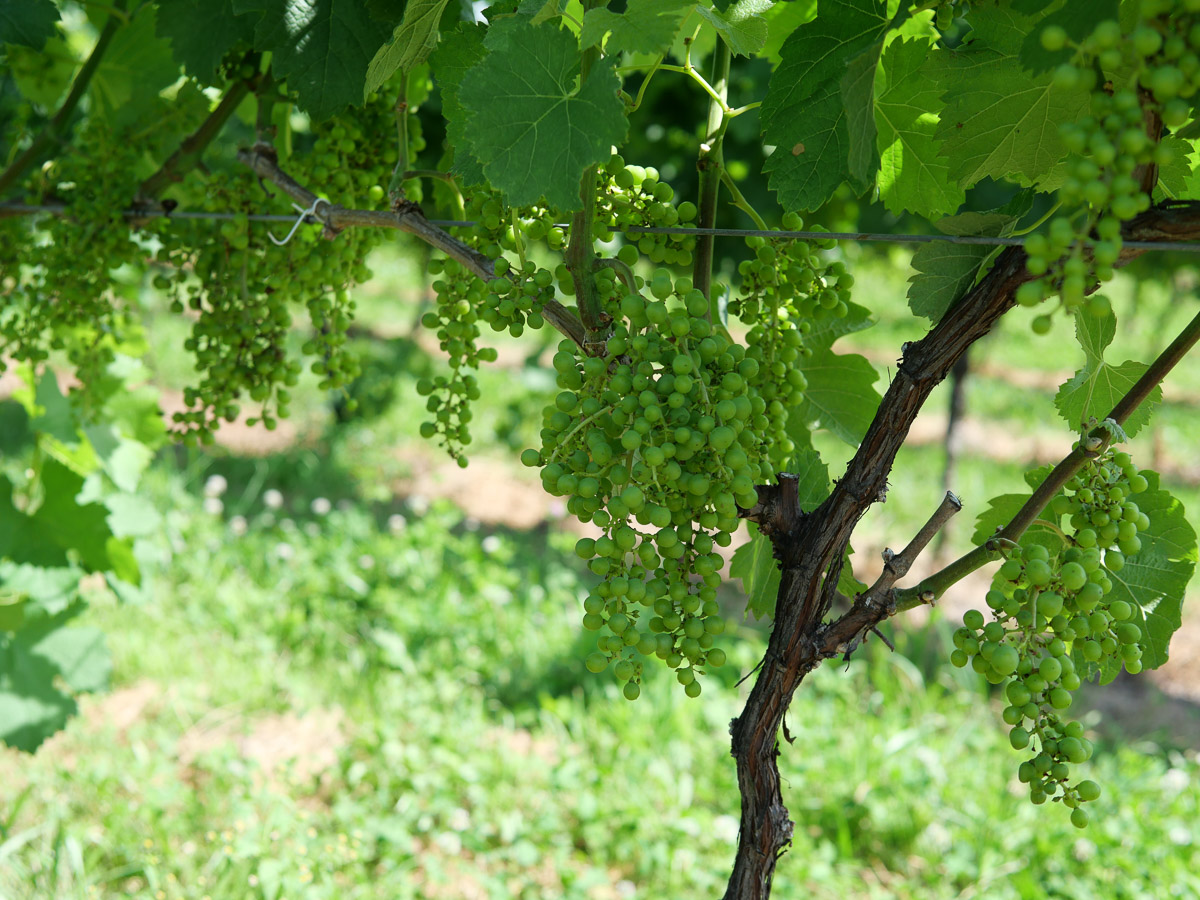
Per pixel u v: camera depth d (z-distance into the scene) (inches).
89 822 167.0
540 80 47.1
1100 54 37.0
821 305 60.7
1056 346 809.5
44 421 110.7
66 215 83.8
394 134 77.3
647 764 195.2
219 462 389.7
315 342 79.7
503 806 184.2
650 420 45.4
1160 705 256.5
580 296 53.7
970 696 232.5
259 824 167.3
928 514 386.6
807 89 57.2
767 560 65.8
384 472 410.9
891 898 166.6
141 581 119.4
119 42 96.7
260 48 70.2
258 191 80.0
